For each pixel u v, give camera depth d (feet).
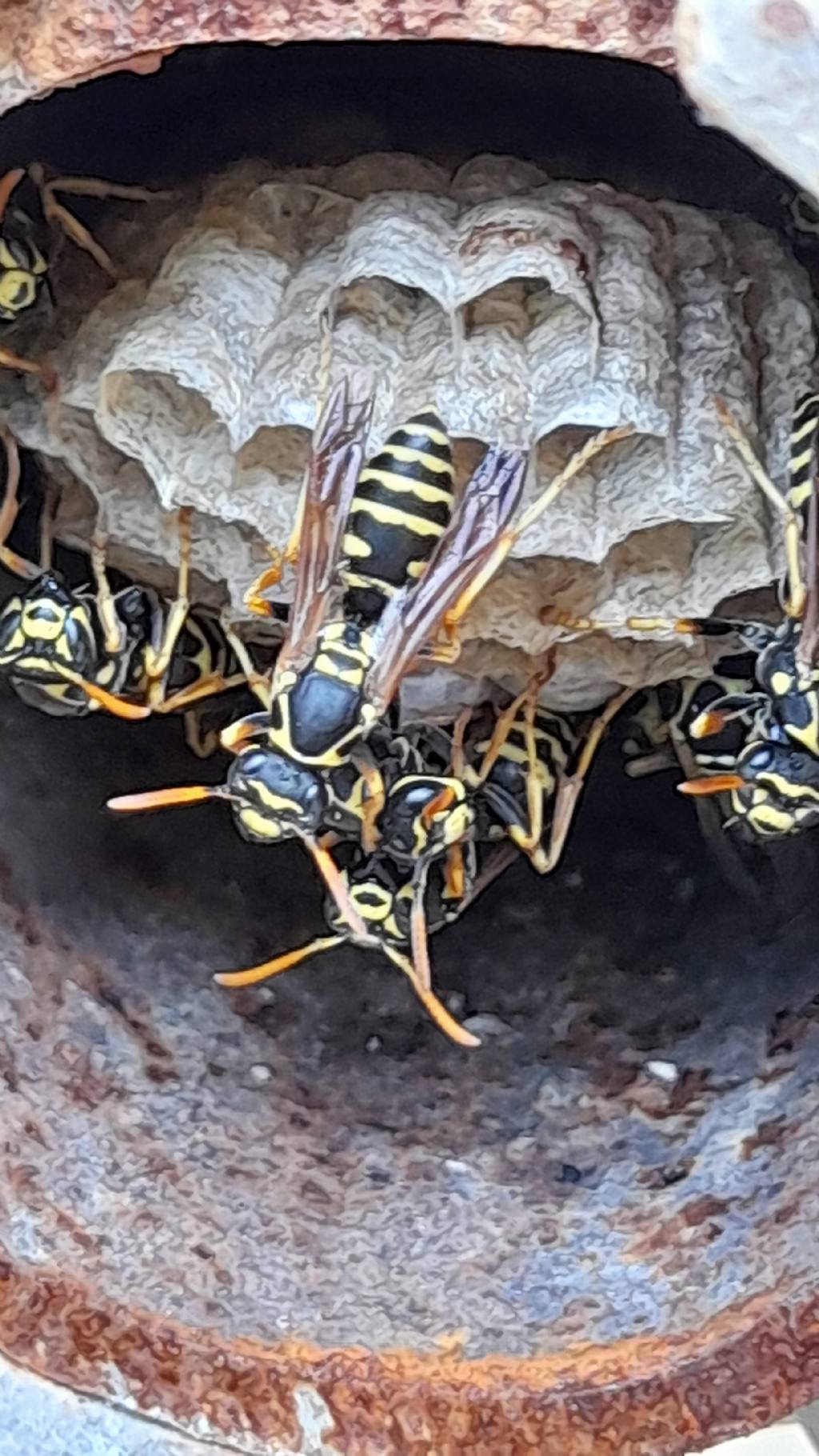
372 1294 0.25
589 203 0.25
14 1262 0.23
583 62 0.26
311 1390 0.24
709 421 0.25
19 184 0.25
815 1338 0.24
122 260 0.26
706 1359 0.24
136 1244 0.24
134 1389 0.24
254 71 0.26
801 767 0.26
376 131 0.26
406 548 0.24
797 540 0.25
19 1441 0.24
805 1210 0.25
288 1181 0.26
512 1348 0.25
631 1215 0.26
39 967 0.26
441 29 0.18
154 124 0.26
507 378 0.24
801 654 0.25
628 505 0.25
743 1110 0.26
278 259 0.25
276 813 0.25
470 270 0.24
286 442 0.26
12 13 0.18
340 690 0.24
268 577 0.25
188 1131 0.26
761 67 0.17
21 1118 0.24
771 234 0.26
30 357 0.26
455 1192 0.26
